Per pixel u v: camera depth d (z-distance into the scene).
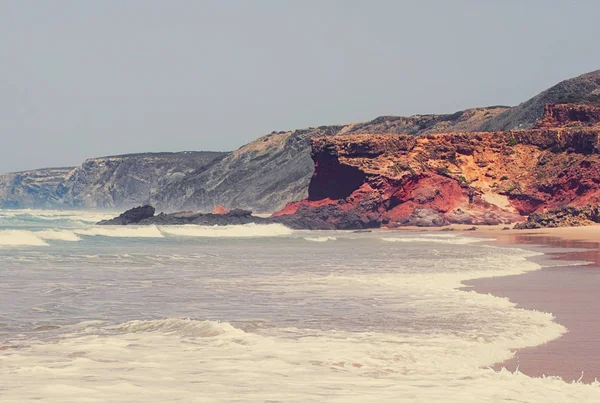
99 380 14.01
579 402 13.06
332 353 17.28
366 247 67.44
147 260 49.62
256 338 19.19
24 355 16.94
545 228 107.31
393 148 136.25
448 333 20.66
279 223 118.19
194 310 25.55
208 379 14.28
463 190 133.38
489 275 37.47
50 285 33.47
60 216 174.00
